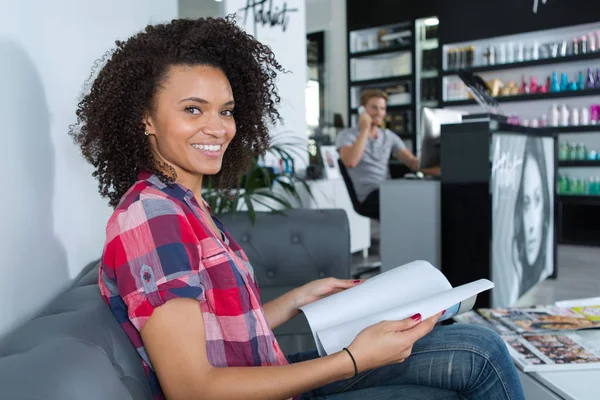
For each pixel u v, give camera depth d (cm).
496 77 565
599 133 506
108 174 92
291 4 415
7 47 84
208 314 83
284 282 214
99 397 54
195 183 96
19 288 85
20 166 87
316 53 744
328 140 648
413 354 106
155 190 83
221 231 107
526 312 160
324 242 214
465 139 238
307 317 99
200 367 74
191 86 85
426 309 90
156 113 87
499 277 255
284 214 219
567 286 344
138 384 72
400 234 280
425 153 333
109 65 88
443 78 588
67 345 62
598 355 123
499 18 544
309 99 740
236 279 83
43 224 97
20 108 88
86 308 79
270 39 397
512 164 268
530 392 117
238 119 115
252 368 78
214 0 641
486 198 234
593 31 501
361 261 456
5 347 64
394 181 279
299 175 380
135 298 73
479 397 103
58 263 104
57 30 109
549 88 527
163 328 72
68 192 111
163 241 75
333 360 82
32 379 52
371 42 674
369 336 85
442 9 582
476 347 103
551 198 352
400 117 656
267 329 87
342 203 445
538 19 520
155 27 94
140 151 87
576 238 512
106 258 79
